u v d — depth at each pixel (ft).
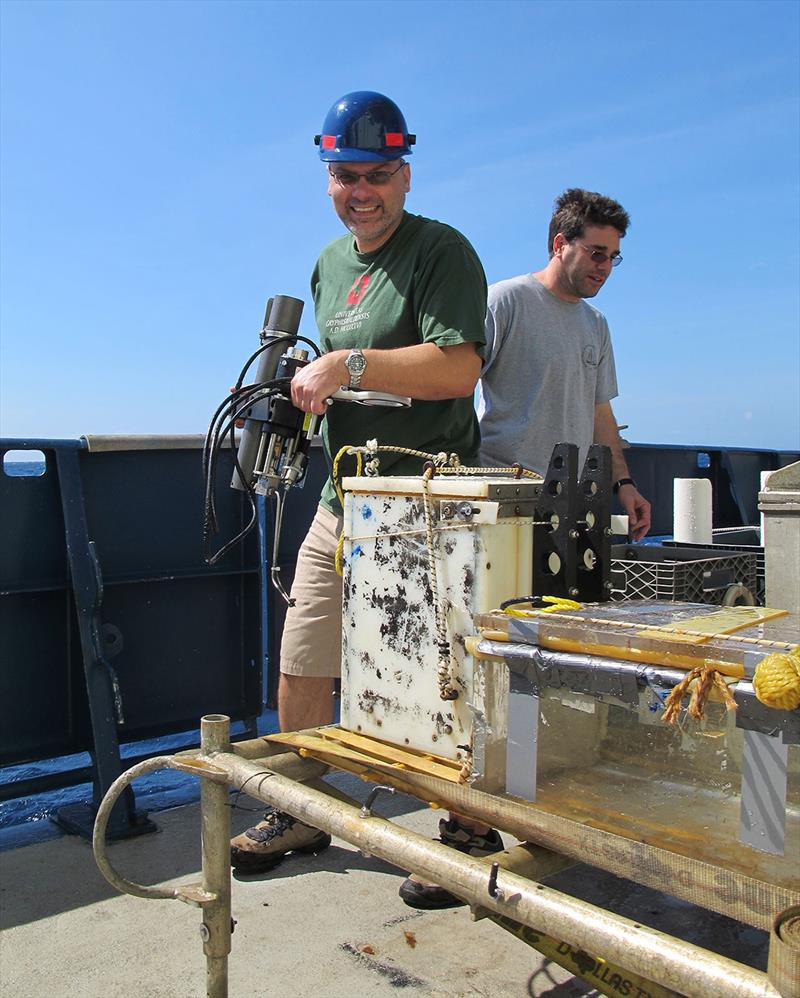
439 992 6.94
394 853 4.68
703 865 4.02
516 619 4.83
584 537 5.61
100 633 10.26
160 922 8.00
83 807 10.52
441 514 5.52
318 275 9.09
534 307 10.02
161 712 11.81
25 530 10.53
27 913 8.17
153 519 11.62
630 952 3.69
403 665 5.86
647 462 19.35
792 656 3.72
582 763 5.30
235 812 10.54
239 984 7.04
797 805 4.09
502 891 4.19
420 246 7.89
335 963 7.32
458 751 5.45
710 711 4.61
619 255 10.06
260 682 12.54
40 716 10.70
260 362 8.11
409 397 7.48
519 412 9.98
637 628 4.44
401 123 7.82
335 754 5.87
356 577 6.16
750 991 3.31
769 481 6.77
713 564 6.77
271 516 12.59
